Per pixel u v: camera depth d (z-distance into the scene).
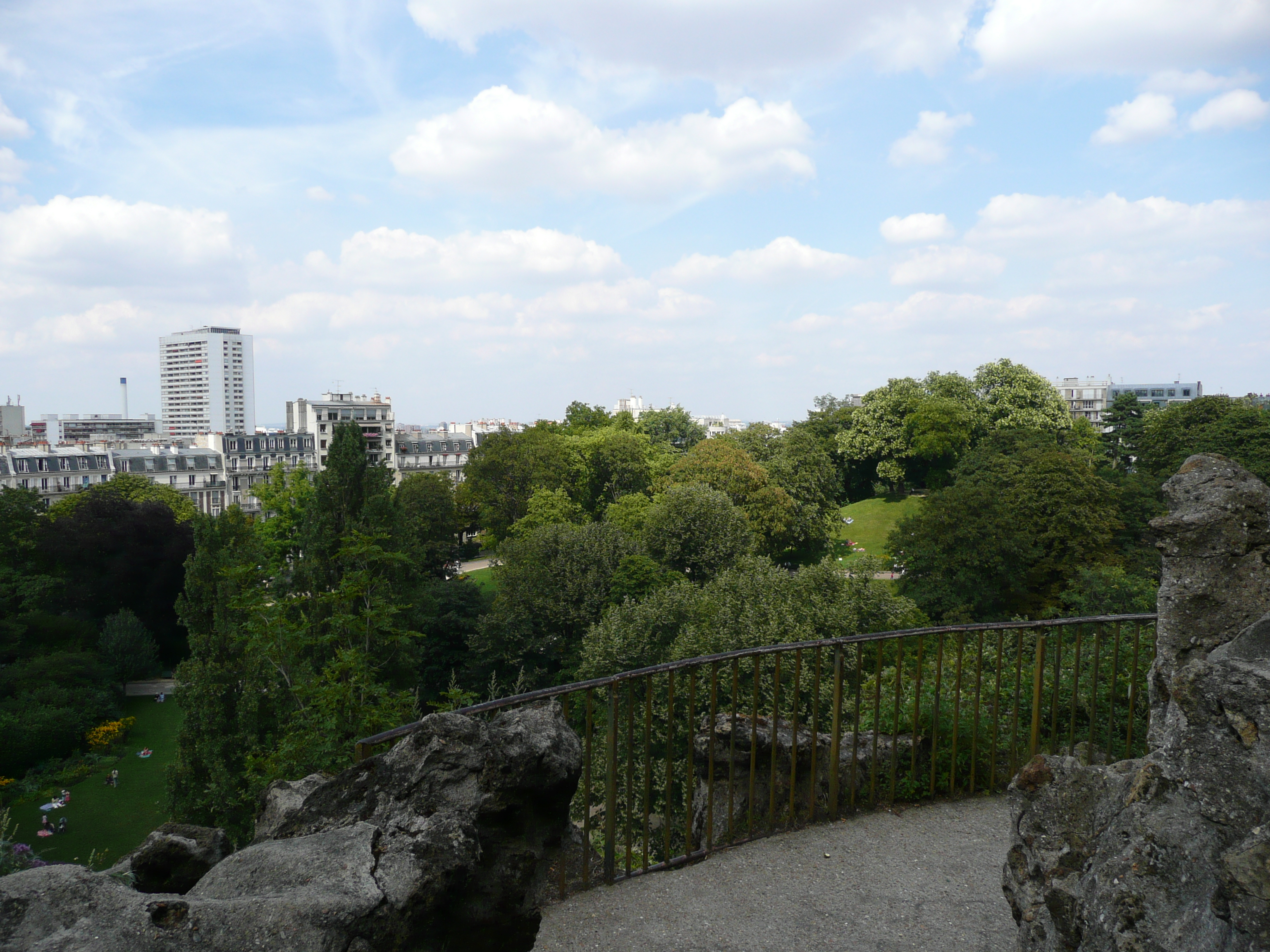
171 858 3.58
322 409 117.00
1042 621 6.33
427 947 3.12
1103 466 77.38
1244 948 2.46
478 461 77.62
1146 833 3.05
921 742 7.31
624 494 79.19
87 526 54.41
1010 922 4.68
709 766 5.50
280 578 32.38
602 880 5.12
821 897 4.94
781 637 27.88
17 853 5.87
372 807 3.47
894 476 80.75
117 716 42.78
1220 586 3.81
